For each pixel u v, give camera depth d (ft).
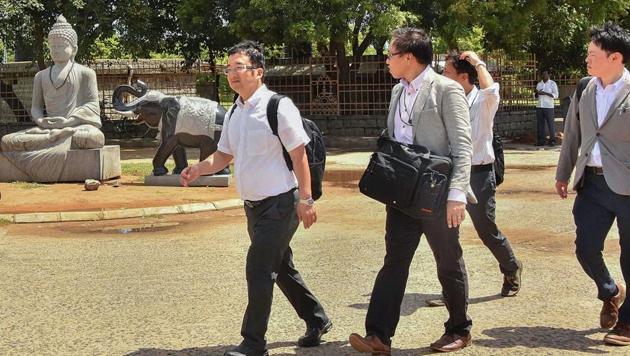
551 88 67.21
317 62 75.51
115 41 84.12
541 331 16.33
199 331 16.65
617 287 16.24
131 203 35.96
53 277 22.08
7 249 26.53
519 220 31.14
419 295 19.57
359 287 20.45
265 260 14.07
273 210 14.12
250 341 13.96
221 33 71.56
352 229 29.66
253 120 14.19
